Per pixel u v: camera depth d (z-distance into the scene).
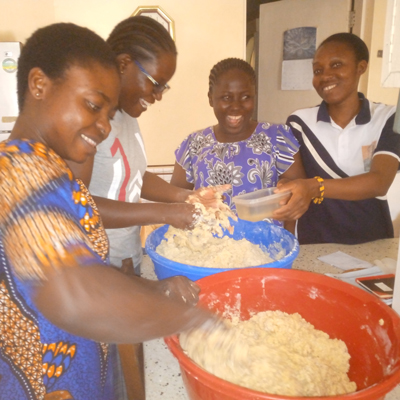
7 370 0.59
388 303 1.11
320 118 1.92
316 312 0.97
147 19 1.18
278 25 4.12
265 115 4.53
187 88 3.17
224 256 1.24
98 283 0.52
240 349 0.74
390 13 0.90
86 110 0.62
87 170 1.13
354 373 0.85
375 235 1.96
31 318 0.58
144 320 0.55
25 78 0.63
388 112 1.82
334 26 3.66
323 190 1.44
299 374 0.79
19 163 0.54
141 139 1.44
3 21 2.57
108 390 0.76
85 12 2.94
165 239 1.40
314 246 1.64
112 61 0.66
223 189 1.45
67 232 0.53
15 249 0.51
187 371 0.65
